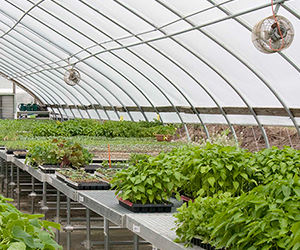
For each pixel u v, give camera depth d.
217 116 14.30
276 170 4.89
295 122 11.17
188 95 14.66
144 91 16.89
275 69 10.15
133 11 11.04
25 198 11.03
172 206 4.54
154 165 4.77
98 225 8.74
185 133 17.12
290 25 6.16
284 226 2.57
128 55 14.30
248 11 8.70
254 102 12.08
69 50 16.58
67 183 6.17
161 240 3.44
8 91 31.55
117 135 15.77
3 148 12.41
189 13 9.96
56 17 13.43
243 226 2.76
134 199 4.51
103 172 6.50
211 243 2.95
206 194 4.69
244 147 14.43
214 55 11.24
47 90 27.17
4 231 2.15
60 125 16.03
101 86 19.36
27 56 20.73
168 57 12.87
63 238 7.85
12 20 15.62
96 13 12.08
